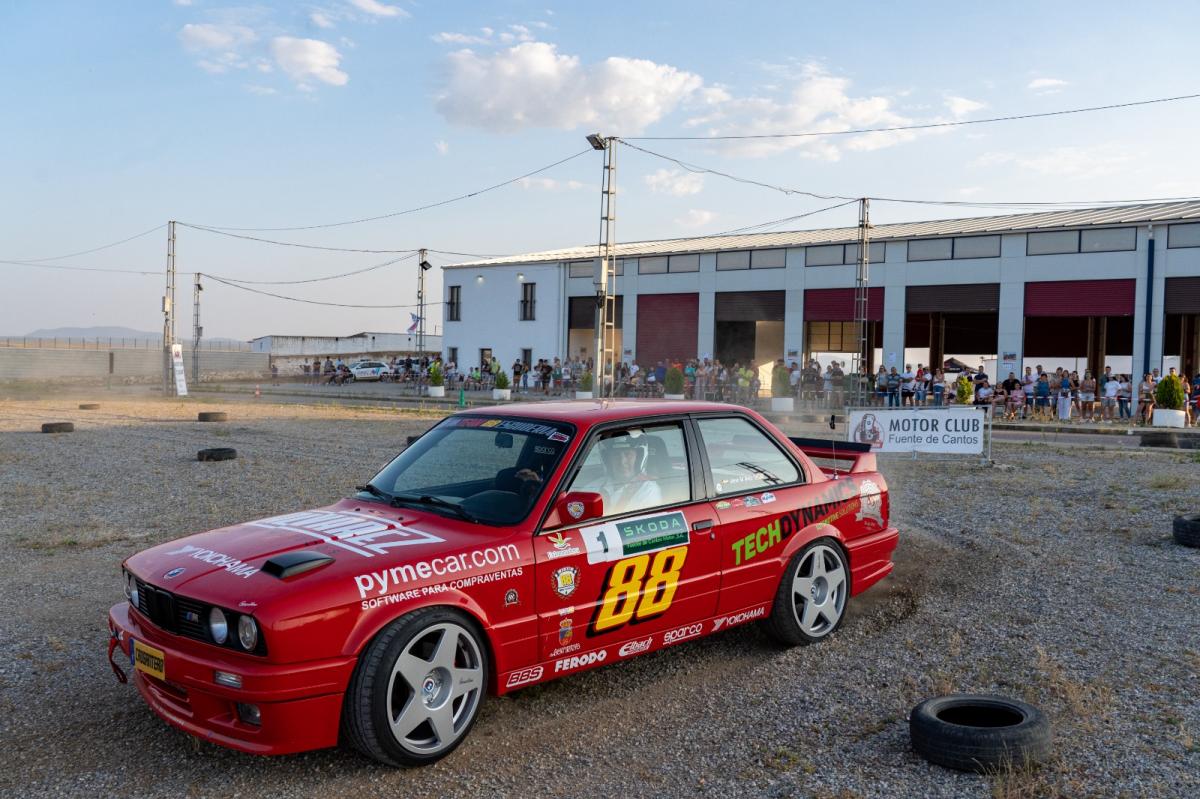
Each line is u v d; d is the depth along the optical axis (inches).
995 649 200.7
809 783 139.0
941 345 1638.8
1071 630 213.6
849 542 217.6
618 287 1776.6
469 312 2094.0
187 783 140.9
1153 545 305.7
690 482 187.3
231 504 401.4
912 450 553.6
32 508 391.9
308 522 169.5
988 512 376.5
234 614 135.9
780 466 207.8
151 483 466.0
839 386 1354.6
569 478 168.2
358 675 138.7
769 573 197.0
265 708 132.7
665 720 165.2
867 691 177.3
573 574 163.5
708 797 135.5
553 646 162.2
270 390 1969.7
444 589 147.3
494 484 172.6
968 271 1339.8
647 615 175.3
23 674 187.9
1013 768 140.3
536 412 188.7
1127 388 1101.1
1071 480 469.1
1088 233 1240.8
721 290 1632.6
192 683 139.8
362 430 800.9
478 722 164.6
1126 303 1216.8
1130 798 131.6
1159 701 168.7
